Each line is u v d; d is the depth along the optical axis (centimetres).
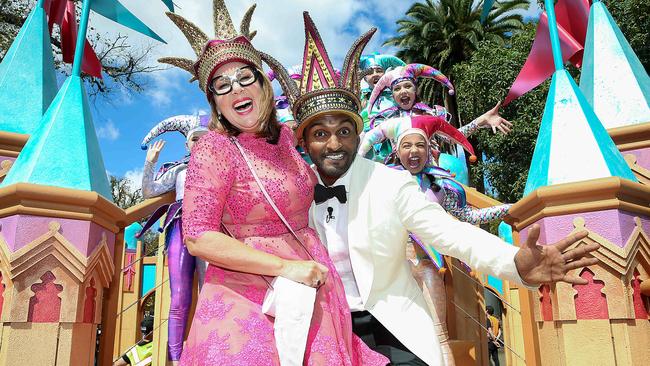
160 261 484
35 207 232
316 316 174
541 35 365
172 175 373
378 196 204
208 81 197
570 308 222
